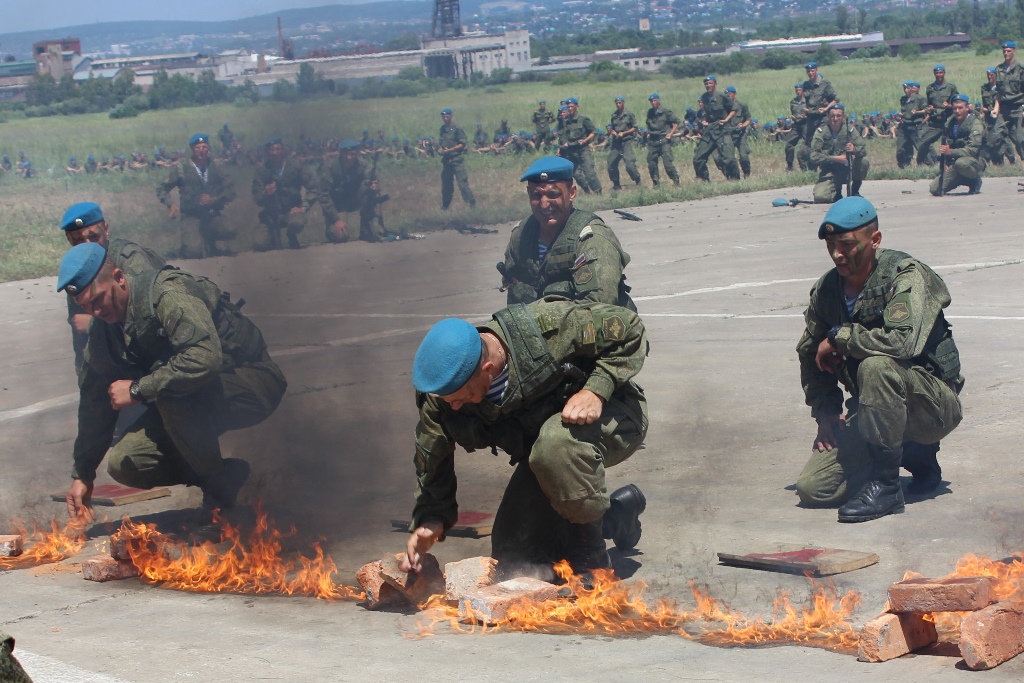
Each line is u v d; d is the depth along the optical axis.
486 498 5.68
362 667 3.59
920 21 184.00
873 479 5.00
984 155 22.42
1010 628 3.37
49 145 49.25
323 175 19.16
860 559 4.34
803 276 12.23
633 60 131.62
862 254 5.03
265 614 4.22
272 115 28.05
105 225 6.46
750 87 61.78
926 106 23.03
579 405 3.93
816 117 24.45
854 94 46.06
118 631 4.10
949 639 3.60
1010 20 119.19
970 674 3.29
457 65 94.94
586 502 4.01
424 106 47.28
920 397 4.97
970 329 8.92
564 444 3.94
